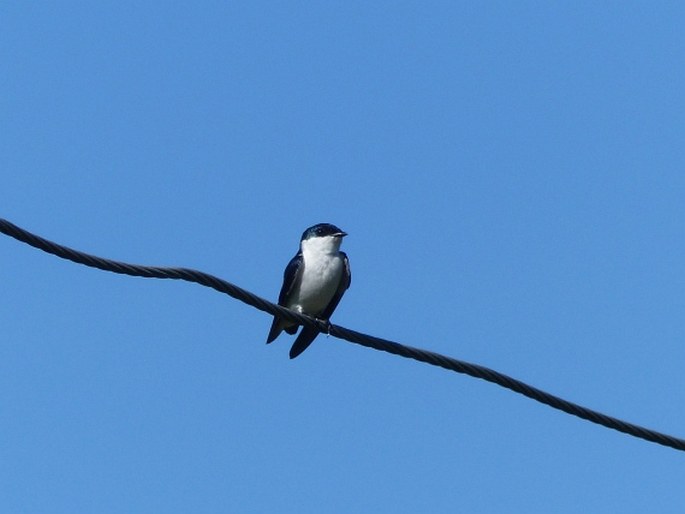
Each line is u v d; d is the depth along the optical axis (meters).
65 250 11.41
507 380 13.16
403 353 13.38
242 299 12.77
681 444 13.31
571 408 13.15
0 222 11.05
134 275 11.87
